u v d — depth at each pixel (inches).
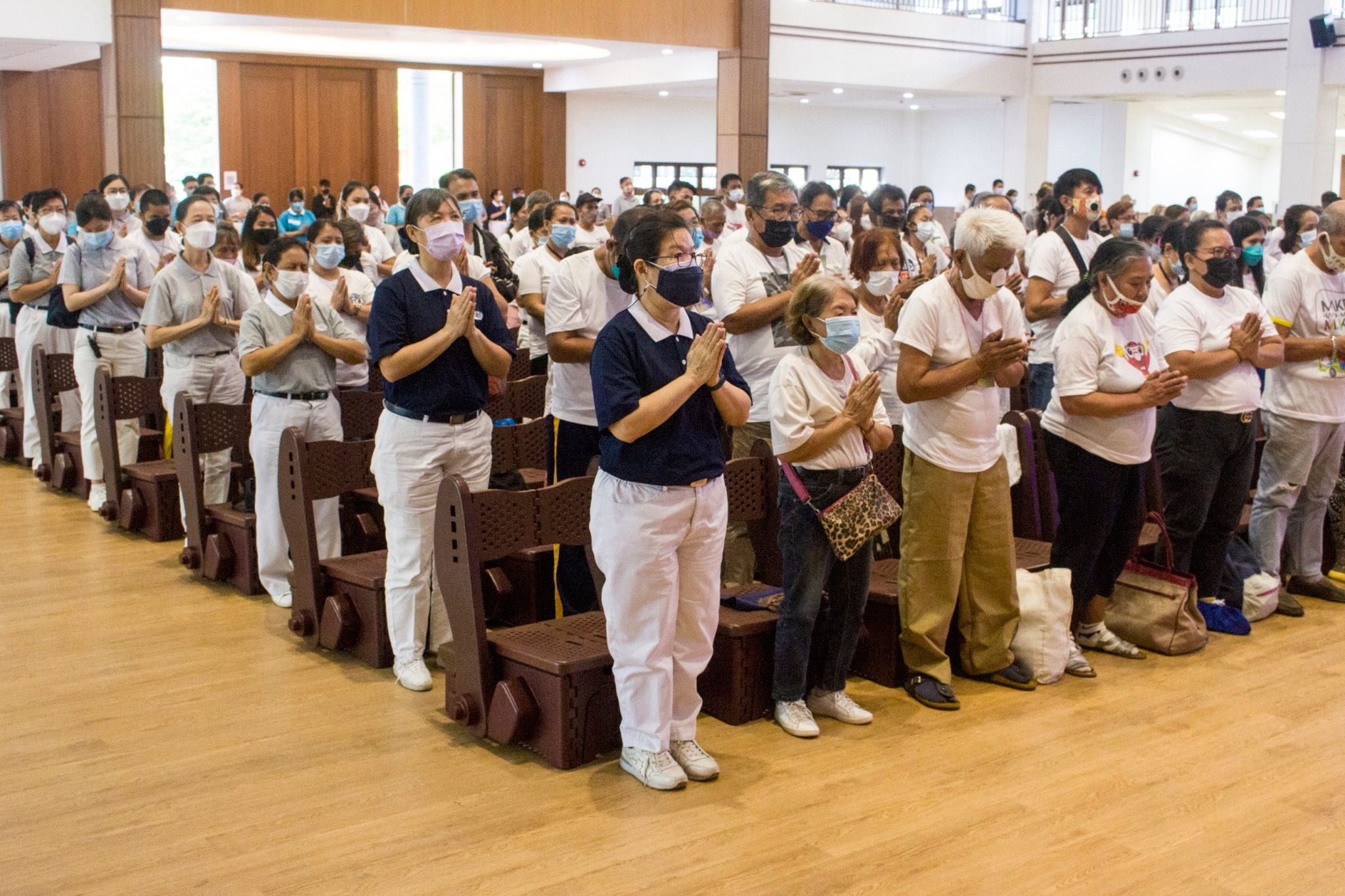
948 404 156.3
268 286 199.0
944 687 161.0
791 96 816.3
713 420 134.2
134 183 504.4
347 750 145.9
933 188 961.5
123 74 497.0
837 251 209.8
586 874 118.3
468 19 572.7
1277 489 200.1
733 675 154.1
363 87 757.9
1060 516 173.0
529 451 193.3
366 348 196.7
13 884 115.9
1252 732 153.0
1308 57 639.8
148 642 182.2
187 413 207.9
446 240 154.8
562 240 246.5
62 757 143.1
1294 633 192.1
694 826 127.9
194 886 115.6
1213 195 949.8
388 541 165.2
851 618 152.9
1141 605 183.3
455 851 122.5
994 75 755.4
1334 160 661.9
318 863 119.9
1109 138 863.7
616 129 834.2
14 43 507.5
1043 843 124.7
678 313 132.7
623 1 614.5
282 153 741.9
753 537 177.2
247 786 136.3
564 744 140.9
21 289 280.8
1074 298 170.4
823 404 144.7
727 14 649.0
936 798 134.5
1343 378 195.0
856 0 701.3
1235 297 185.3
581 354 173.9
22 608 196.7
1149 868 120.2
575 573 174.1
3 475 294.5
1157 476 204.5
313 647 181.3
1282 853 123.5
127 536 241.8
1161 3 716.7
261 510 195.3
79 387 262.2
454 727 153.1
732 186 454.6
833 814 130.6
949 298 154.8
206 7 511.8
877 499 146.7
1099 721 156.1
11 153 717.3
